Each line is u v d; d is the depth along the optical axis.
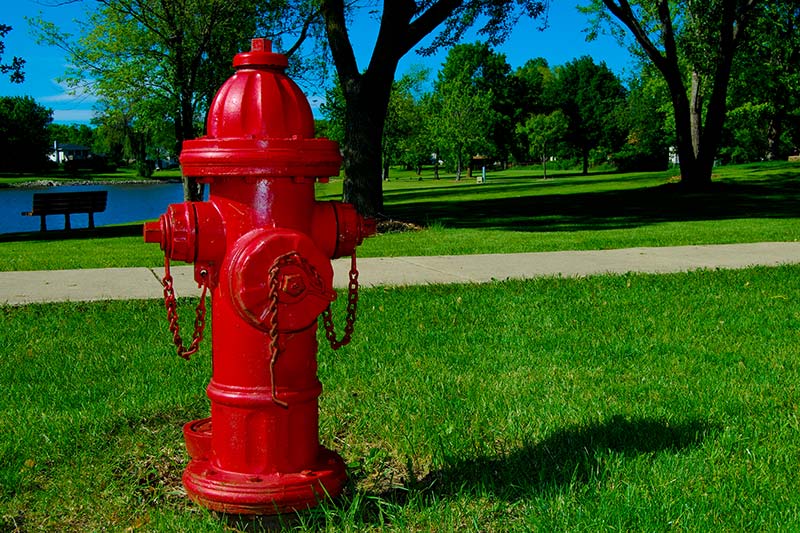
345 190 16.27
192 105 28.77
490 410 4.03
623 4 25.75
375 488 3.17
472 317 6.31
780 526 2.70
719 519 2.77
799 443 3.50
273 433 2.76
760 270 8.62
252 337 2.70
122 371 4.84
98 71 29.28
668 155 68.06
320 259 2.61
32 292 7.54
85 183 86.88
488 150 73.56
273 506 2.74
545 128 61.81
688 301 6.92
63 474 3.30
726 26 25.25
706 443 3.49
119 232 17.92
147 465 3.43
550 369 4.83
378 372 4.77
